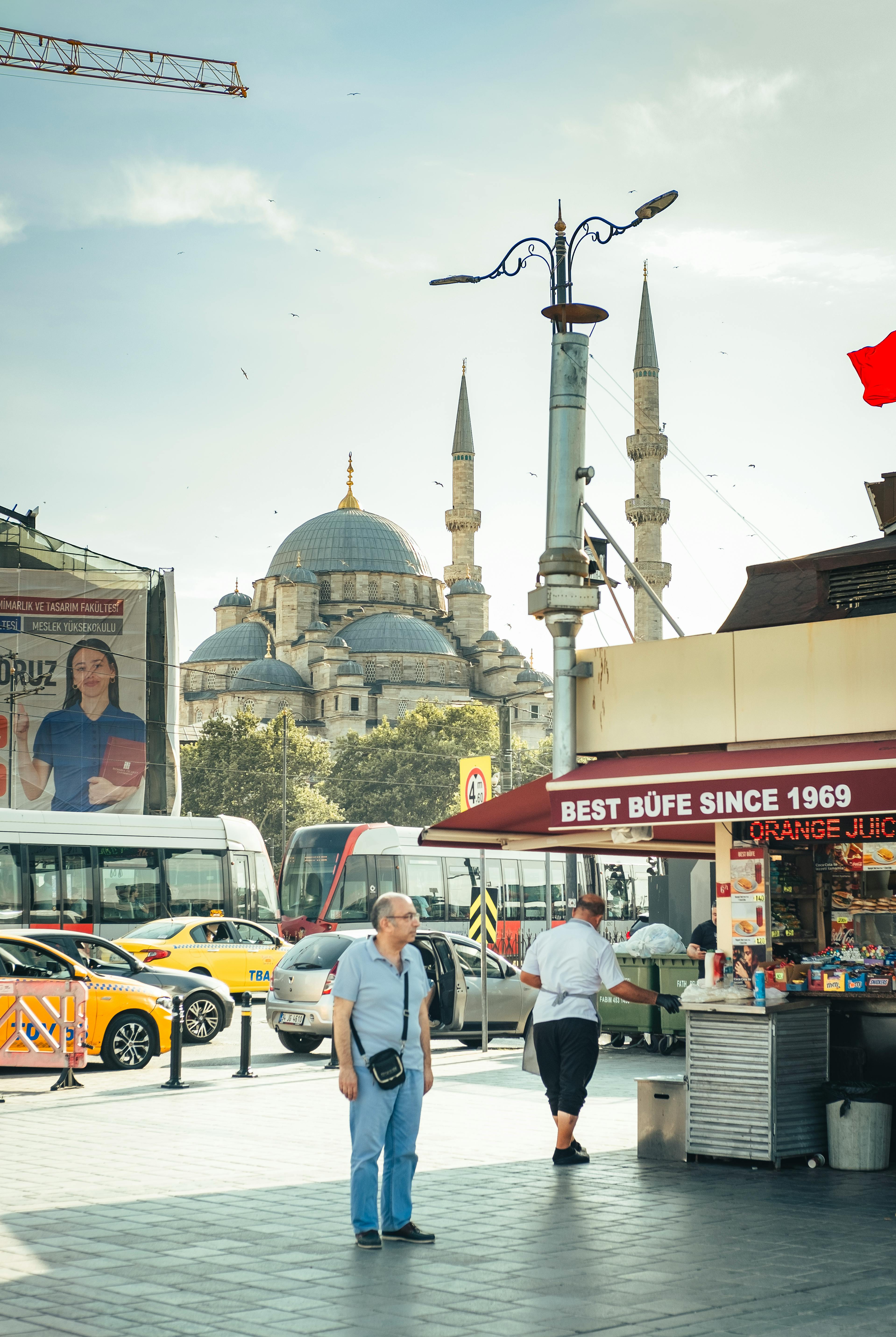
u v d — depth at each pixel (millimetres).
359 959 7625
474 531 159125
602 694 11039
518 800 11266
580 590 11305
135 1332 5844
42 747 53219
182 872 32469
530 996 21406
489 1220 8203
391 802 112500
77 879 30859
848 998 10414
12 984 15648
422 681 142875
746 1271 6965
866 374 9578
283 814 79188
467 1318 6078
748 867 10703
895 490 12633
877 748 9141
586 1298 6430
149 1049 18219
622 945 19922
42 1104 14297
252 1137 11703
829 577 10898
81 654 54094
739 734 10320
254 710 137250
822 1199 8914
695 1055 10430
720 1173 9914
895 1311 6207
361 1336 5801
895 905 11047
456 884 36781
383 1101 7520
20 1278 6785
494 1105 13945
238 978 27094
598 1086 15594
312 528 158000
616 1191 9148
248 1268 6988
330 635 145250
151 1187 9273
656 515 106312
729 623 11266
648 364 108375
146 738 54562
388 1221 7637
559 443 11805
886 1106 10070
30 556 54062
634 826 9789
